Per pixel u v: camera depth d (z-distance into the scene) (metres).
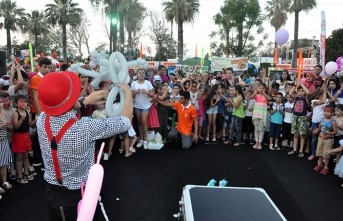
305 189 4.16
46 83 1.79
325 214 3.47
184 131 5.98
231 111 6.57
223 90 6.63
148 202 3.68
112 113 2.18
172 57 37.44
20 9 33.19
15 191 3.88
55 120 1.86
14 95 4.78
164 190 4.04
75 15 27.88
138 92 5.74
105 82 5.27
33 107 4.76
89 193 1.22
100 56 3.26
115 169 4.79
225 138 6.82
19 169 4.16
